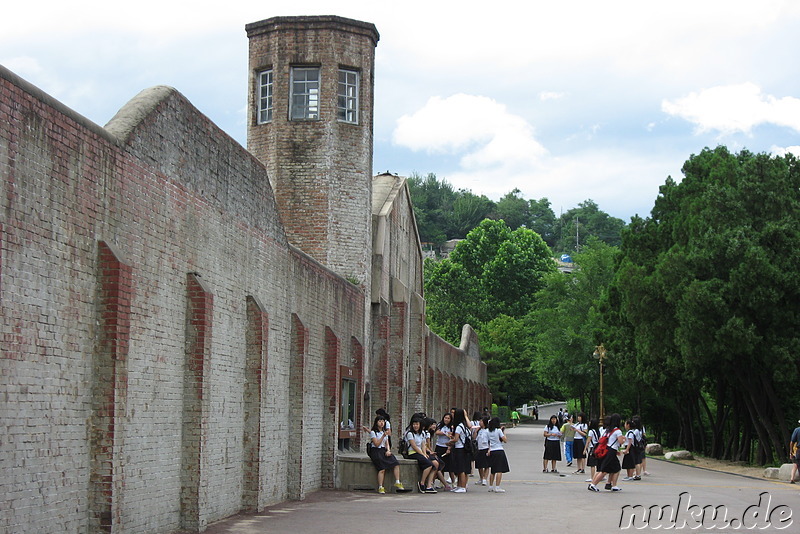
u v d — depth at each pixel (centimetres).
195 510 1462
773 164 3638
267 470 1923
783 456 3509
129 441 1257
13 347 969
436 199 19962
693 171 4409
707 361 3512
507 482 2758
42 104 1034
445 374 5547
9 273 962
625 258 4659
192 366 1480
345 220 3044
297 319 2150
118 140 1229
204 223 1569
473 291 10662
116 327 1162
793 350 3262
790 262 3281
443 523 1639
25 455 991
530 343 8512
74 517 1105
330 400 2419
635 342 4206
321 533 1475
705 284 3356
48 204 1043
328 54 3061
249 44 3148
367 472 2391
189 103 1495
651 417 6047
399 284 3675
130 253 1265
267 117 3130
